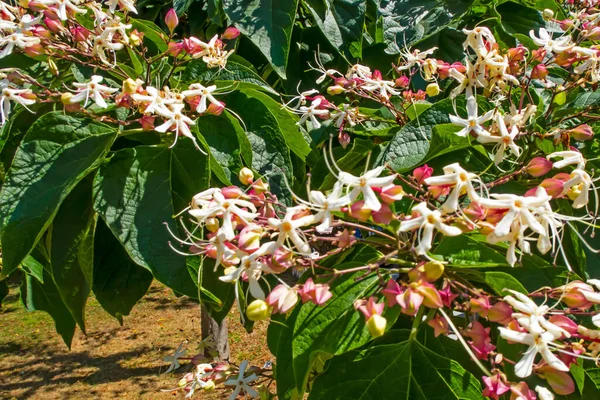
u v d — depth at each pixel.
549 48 0.60
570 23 0.65
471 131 0.56
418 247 0.46
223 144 0.62
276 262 0.48
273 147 0.64
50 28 0.60
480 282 0.58
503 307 0.48
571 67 0.67
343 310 0.50
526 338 0.46
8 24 0.60
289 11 0.71
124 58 0.68
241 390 0.81
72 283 0.62
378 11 0.90
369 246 0.55
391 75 0.88
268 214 0.53
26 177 0.56
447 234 0.46
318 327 0.50
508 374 0.53
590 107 0.60
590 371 0.55
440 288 0.54
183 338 2.60
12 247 0.54
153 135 0.63
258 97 0.67
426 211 0.47
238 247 0.50
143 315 2.88
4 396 2.21
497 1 0.81
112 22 0.60
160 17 1.07
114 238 0.67
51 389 2.25
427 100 0.83
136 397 2.14
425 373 0.51
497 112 0.54
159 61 0.69
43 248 0.65
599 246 0.60
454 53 0.84
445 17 0.85
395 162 0.59
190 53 0.64
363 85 0.71
